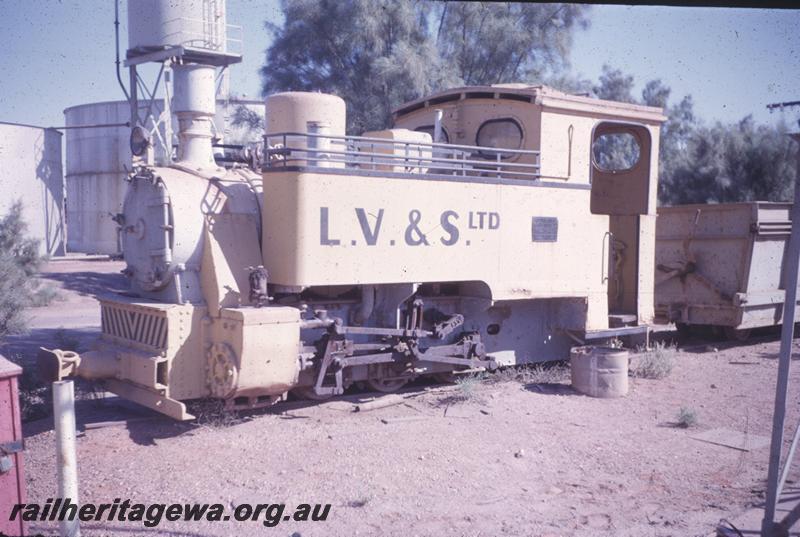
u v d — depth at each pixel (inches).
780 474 173.9
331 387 278.4
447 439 247.4
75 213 1222.3
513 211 319.0
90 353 266.8
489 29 924.6
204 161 301.4
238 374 242.1
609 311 394.9
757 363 395.2
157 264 266.7
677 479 216.4
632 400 307.4
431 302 322.7
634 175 388.5
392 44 886.4
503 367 360.5
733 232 460.1
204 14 577.6
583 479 215.9
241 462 222.8
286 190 259.6
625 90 1065.5
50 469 216.1
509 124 341.4
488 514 189.3
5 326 373.1
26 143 1034.7
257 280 252.2
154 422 261.9
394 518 185.9
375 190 274.8
